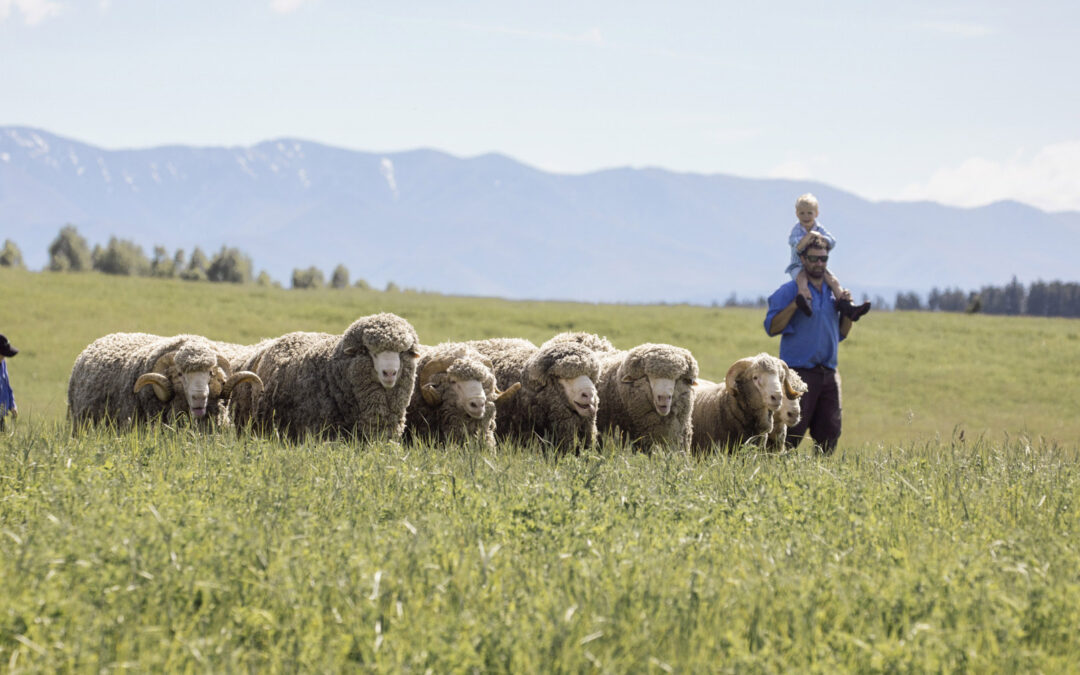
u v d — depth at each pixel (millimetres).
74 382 15938
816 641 5652
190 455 10727
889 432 31094
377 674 5156
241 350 16297
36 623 5500
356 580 6215
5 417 14320
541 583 6438
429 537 7285
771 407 14273
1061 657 5676
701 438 15727
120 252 138875
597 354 15828
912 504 9086
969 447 14305
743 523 8336
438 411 14281
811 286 15586
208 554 6594
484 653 5375
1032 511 9062
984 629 5855
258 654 5484
